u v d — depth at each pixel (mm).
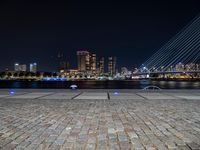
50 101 14516
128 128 7422
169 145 5766
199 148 5551
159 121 8477
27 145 5781
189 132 6953
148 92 22250
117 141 6094
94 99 15711
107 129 7297
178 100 15180
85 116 9414
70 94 20031
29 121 8461
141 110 10992
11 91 23156
